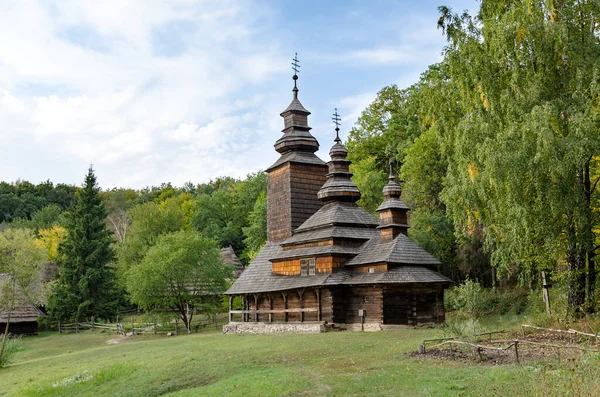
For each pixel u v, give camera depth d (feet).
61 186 451.53
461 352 67.41
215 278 164.55
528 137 73.67
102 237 214.28
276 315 133.69
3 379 94.53
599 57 76.79
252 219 247.09
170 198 384.68
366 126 234.17
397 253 114.73
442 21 89.81
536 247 82.74
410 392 50.72
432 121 94.53
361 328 114.52
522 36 79.10
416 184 172.04
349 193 135.54
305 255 127.44
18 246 146.30
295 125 158.61
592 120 73.26
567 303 85.92
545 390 42.63
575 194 75.51
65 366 98.94
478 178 80.23
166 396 63.26
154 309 165.68
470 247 147.54
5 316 185.98
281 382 60.64
